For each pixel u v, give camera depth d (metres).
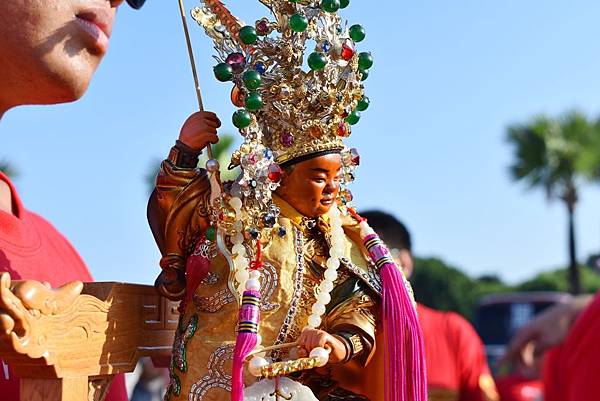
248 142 2.61
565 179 44.72
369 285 2.72
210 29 2.77
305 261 2.71
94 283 2.52
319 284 2.70
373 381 2.76
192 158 2.66
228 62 2.68
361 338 2.64
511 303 28.77
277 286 2.63
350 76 2.78
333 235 2.75
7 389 2.57
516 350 10.70
